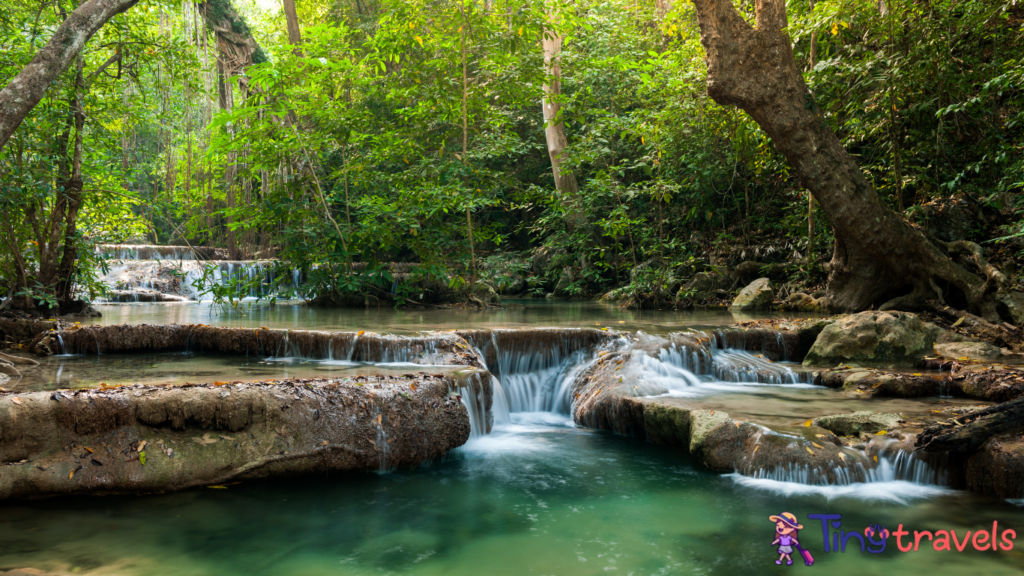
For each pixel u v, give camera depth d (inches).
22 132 300.0
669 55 555.5
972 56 400.5
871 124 426.0
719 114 516.7
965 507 159.3
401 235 465.4
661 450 215.0
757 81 352.5
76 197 332.5
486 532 148.6
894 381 240.8
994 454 164.7
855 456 179.5
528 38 474.0
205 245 823.7
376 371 223.5
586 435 235.1
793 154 360.8
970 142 433.7
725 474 188.9
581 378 272.8
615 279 617.6
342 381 188.7
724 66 354.3
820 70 388.2
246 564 130.3
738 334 313.6
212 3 721.6
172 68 402.0
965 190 415.8
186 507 156.2
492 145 460.4
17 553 130.5
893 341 284.8
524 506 165.0
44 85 222.4
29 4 342.6
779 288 492.4
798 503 164.2
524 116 660.7
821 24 380.2
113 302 476.4
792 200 552.7
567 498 171.0
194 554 134.0
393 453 186.9
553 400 280.1
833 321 302.7
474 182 466.9
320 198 445.1
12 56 309.0
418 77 475.8
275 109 426.0
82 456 157.6
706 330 312.0
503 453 211.2
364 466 182.7
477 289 502.9
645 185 553.9
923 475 176.1
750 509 161.8
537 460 203.6
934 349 292.8
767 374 274.1
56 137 329.7
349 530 148.6
